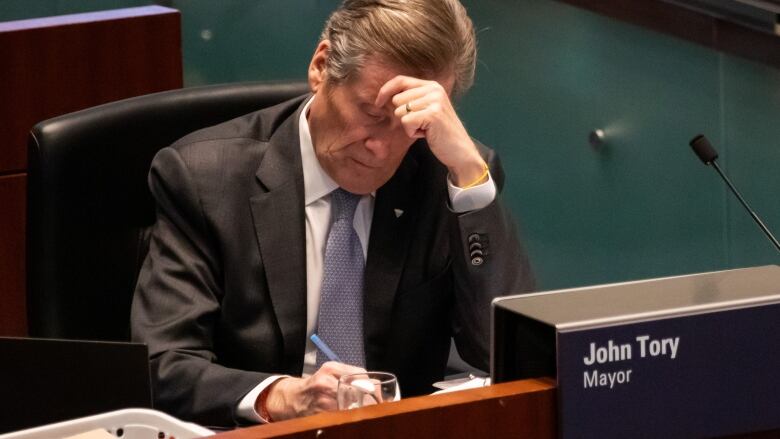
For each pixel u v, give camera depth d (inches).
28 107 490.6
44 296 301.4
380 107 268.7
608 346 143.8
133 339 278.7
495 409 140.2
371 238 290.4
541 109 593.3
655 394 146.4
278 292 284.8
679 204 512.4
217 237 285.6
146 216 314.0
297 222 288.4
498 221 282.7
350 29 269.9
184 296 281.3
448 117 274.5
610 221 553.6
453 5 272.8
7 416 204.8
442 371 306.5
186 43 706.8
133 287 311.6
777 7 451.2
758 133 467.5
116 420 171.0
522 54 604.4
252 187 290.5
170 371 268.2
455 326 298.5
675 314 146.9
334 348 286.4
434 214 297.0
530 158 603.2
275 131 299.7
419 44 265.3
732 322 149.8
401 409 136.9
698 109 498.9
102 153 307.6
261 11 697.0
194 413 262.7
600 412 143.8
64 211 302.4
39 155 300.5
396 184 295.4
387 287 289.3
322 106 279.4
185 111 318.0
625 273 547.2
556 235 588.4
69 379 206.5
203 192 287.9
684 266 513.3
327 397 243.9
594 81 559.2
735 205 481.7
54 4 687.1
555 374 143.0
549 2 582.2
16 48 484.4
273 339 285.1
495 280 282.0
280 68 696.4
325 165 284.5
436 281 296.0
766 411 152.3
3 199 492.7
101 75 503.5
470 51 280.7
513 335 148.9
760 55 464.4
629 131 539.8
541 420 142.7
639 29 529.3
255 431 132.2
